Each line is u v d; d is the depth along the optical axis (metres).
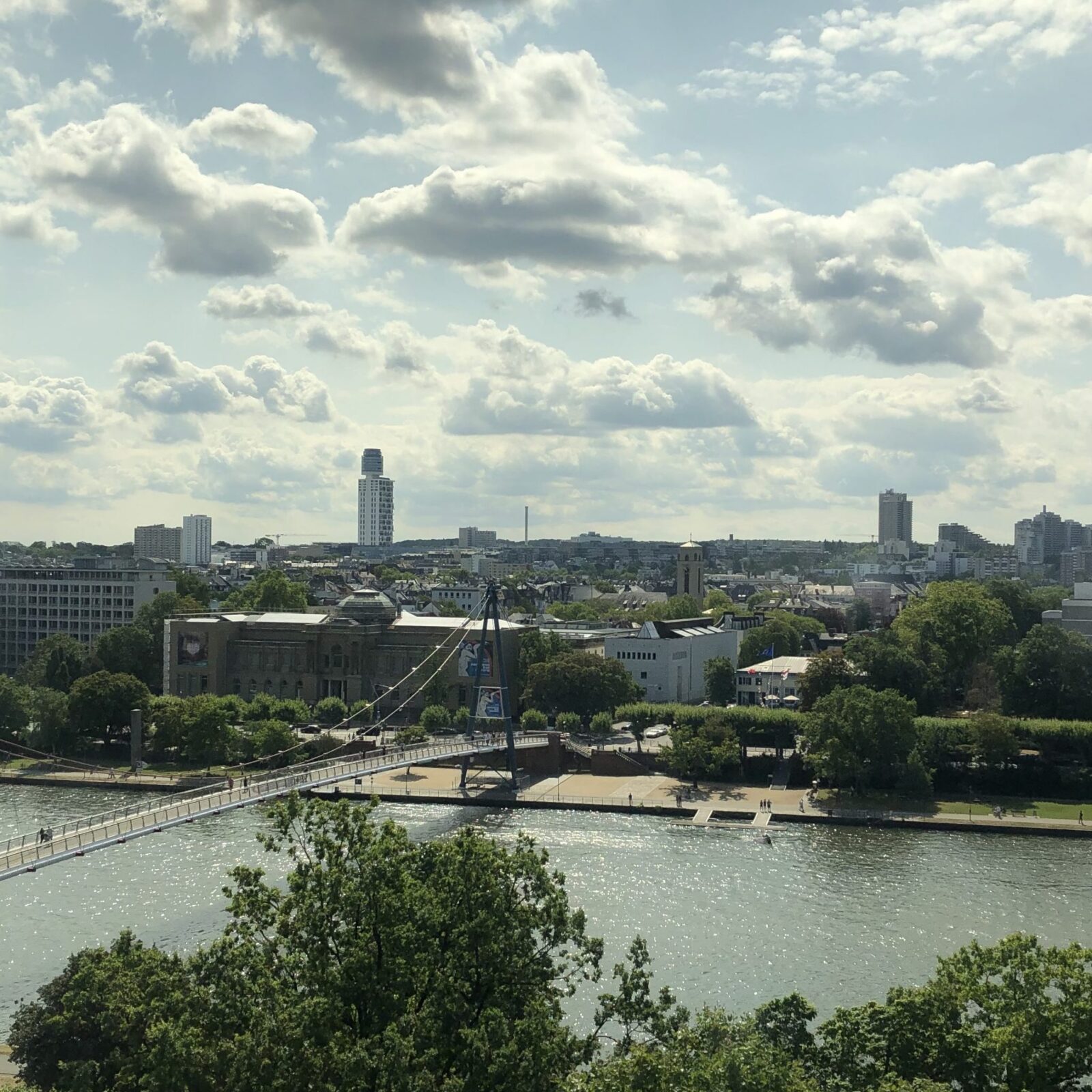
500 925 82.75
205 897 163.75
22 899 162.88
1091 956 81.12
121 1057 89.38
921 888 175.12
